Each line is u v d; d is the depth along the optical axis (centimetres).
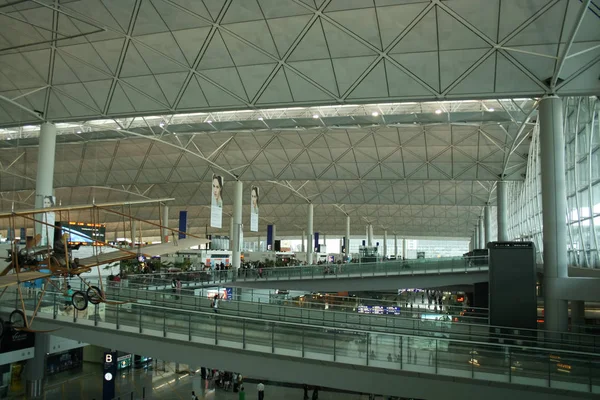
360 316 2167
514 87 2206
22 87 2719
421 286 4175
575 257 2830
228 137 4628
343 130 4453
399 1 2017
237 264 4859
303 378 1719
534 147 4209
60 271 1319
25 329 1309
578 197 2691
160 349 1912
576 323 2892
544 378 1494
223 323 1825
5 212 1178
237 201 4994
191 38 2323
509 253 2108
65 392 2944
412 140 4475
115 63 2503
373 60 2252
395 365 1623
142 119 3950
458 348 1580
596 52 2048
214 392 3064
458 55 2155
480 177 4691
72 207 1271
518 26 2006
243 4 2133
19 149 4925
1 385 2830
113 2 2170
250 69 2403
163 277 3509
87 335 2030
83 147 4959
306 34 2216
